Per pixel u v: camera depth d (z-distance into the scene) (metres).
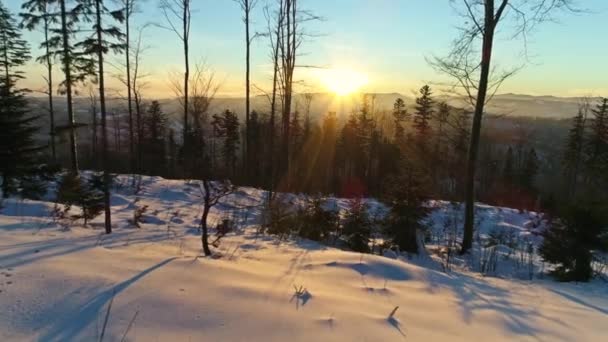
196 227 8.71
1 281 3.11
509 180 37.34
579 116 32.25
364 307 3.48
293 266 4.78
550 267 7.35
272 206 10.44
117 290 3.14
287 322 2.96
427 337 3.04
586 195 6.55
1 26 21.06
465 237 9.34
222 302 3.16
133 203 12.09
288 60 16.03
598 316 4.08
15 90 13.15
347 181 35.00
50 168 13.05
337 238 8.75
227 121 34.81
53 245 4.43
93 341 2.43
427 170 16.59
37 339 2.41
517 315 3.86
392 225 8.94
